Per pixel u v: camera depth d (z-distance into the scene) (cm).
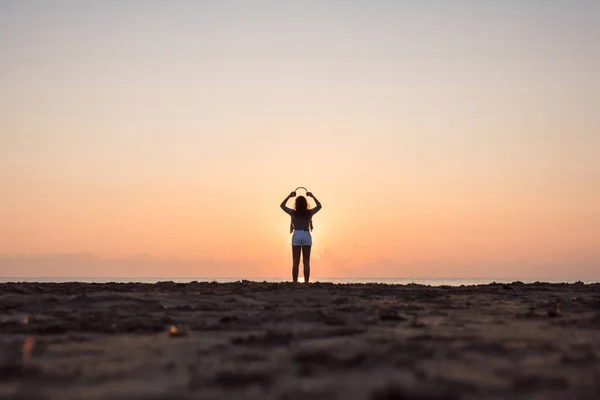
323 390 447
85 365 556
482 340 687
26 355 607
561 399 425
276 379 487
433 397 418
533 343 668
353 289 1422
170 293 1293
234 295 1255
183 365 553
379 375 504
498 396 434
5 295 1228
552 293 1402
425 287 1576
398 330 785
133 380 491
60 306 1084
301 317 911
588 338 710
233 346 660
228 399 423
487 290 1475
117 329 795
